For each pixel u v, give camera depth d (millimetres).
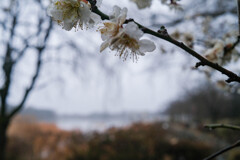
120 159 5844
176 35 1763
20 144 8711
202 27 2105
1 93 3252
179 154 6906
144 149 6684
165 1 1390
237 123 14117
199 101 19438
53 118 23969
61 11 814
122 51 758
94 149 6594
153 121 18156
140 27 696
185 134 13359
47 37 3238
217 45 1354
